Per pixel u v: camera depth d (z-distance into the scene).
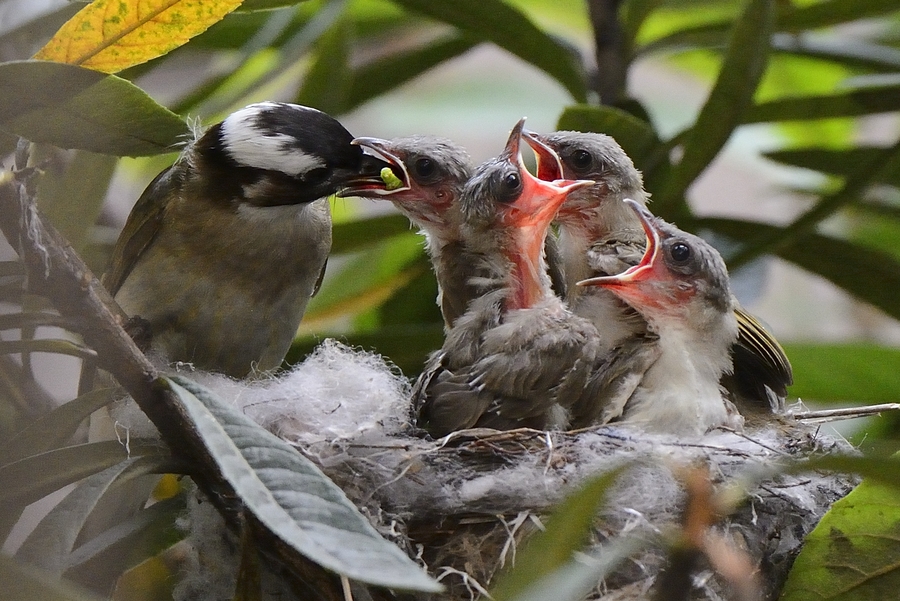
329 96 5.56
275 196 4.62
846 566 3.36
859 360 5.33
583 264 5.05
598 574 2.54
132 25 2.81
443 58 6.15
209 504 3.70
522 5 7.64
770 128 8.05
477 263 4.69
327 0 5.53
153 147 3.17
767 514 3.70
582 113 5.01
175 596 3.78
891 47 6.88
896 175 5.69
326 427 3.85
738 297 5.39
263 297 4.79
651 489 3.48
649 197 5.39
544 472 3.65
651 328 4.43
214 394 2.66
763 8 4.48
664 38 5.74
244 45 6.11
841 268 5.50
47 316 2.78
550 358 4.08
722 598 3.24
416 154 4.96
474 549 3.59
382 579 2.09
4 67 2.69
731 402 4.62
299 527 2.32
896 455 2.69
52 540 2.81
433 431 4.11
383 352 5.17
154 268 4.71
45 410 4.17
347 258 6.62
